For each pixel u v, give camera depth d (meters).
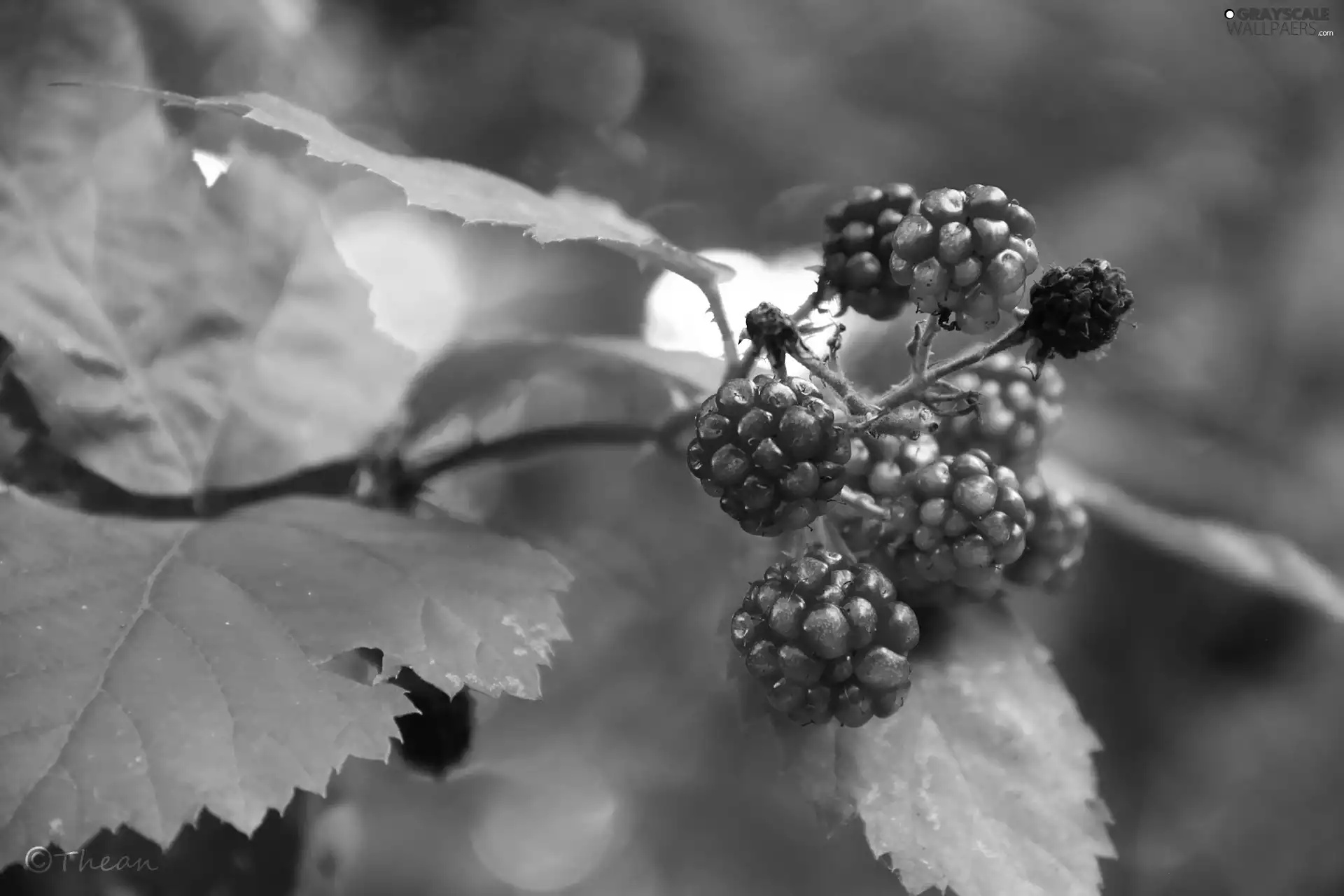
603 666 0.56
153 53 0.41
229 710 0.32
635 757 0.60
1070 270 0.32
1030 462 0.35
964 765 0.35
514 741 0.58
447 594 0.34
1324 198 0.66
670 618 0.53
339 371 0.37
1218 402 0.63
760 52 0.68
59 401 0.35
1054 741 0.35
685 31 0.67
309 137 0.33
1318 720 0.58
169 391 0.36
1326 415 0.62
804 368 0.33
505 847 0.64
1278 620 0.56
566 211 0.35
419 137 0.60
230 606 0.33
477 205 0.34
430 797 0.61
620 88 0.67
